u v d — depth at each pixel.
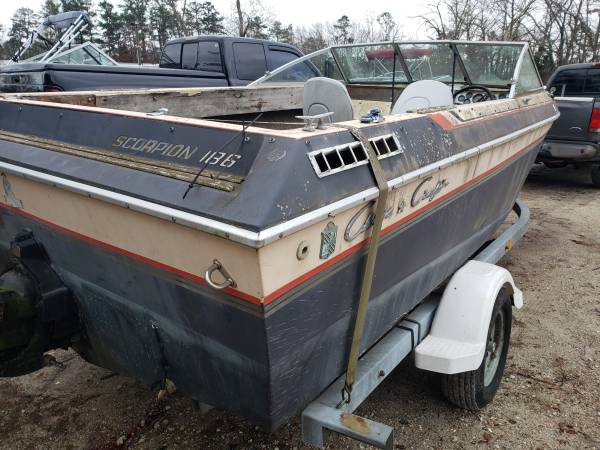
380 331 2.35
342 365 2.10
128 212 1.77
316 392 2.00
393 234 2.13
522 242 5.46
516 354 3.36
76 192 1.91
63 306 2.29
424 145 2.27
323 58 4.61
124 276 1.96
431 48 4.10
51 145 2.22
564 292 4.27
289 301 1.64
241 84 7.06
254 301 1.56
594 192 7.67
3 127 2.55
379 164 1.91
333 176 1.72
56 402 2.96
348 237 1.81
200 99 3.72
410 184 2.13
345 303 1.95
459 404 2.74
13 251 2.29
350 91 4.77
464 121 2.76
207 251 1.60
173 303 1.83
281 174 1.56
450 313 2.64
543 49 20.27
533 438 2.64
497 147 3.11
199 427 2.75
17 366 2.21
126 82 6.01
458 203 2.77
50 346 2.31
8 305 2.13
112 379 3.17
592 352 3.38
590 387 3.03
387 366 2.31
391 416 2.81
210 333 1.78
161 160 1.84
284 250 1.55
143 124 2.00
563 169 9.33
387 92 4.57
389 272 2.23
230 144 1.73
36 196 2.15
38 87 5.62
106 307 2.16
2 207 2.43
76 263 2.16
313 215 1.59
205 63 7.15
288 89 4.34
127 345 2.20
